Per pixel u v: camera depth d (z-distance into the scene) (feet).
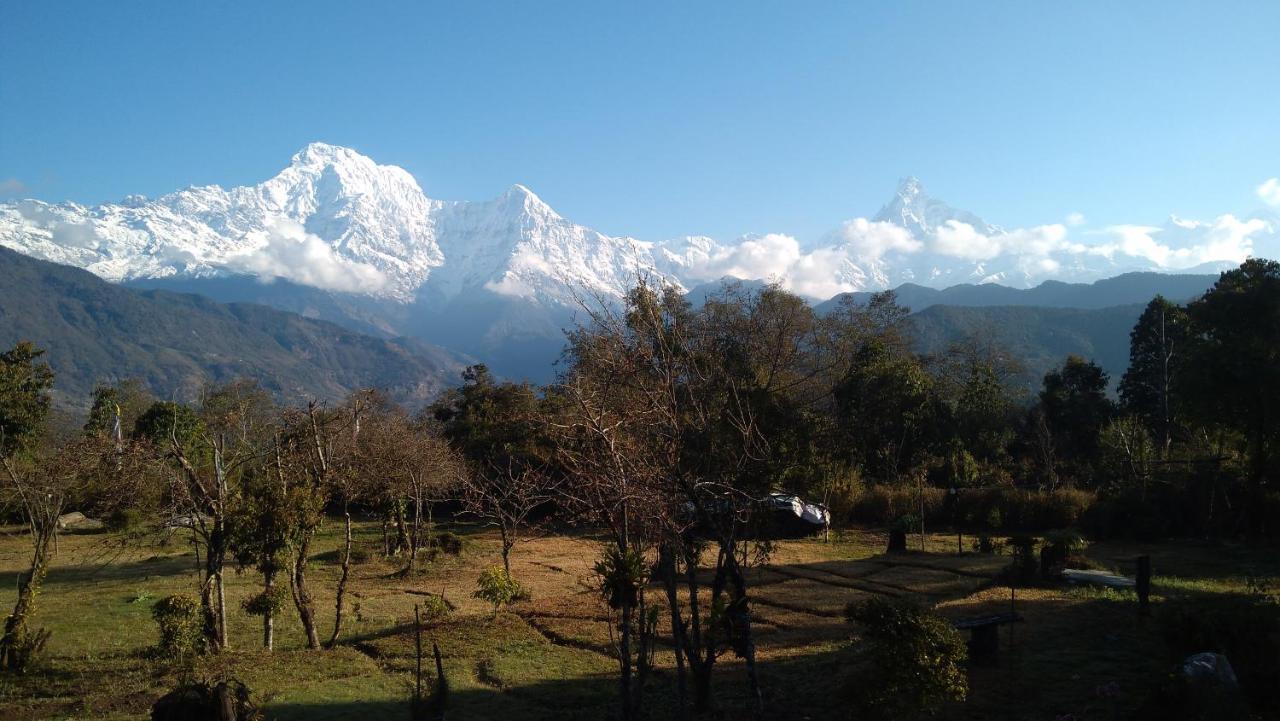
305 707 36.60
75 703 38.42
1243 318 82.79
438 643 47.80
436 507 137.80
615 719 33.40
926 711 29.86
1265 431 80.12
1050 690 32.17
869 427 131.23
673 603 31.01
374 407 81.30
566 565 81.51
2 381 124.57
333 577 77.51
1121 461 102.89
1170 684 27.55
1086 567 62.85
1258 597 45.11
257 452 52.70
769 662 41.22
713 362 40.70
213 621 47.55
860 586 62.03
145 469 49.70
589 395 33.35
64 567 87.66
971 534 97.86
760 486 35.55
